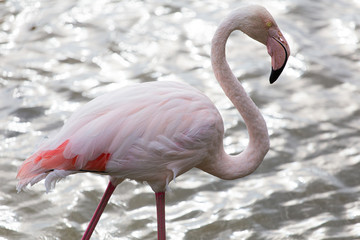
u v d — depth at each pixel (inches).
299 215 305.3
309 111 383.2
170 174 234.5
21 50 438.9
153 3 508.7
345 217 303.3
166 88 230.4
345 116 378.6
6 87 394.3
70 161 214.5
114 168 221.6
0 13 490.0
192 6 503.5
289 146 354.0
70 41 452.1
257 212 306.3
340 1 517.0
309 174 332.5
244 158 249.1
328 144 355.6
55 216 297.1
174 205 312.2
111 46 444.1
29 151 333.7
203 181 330.6
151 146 220.2
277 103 389.7
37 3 508.7
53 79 405.1
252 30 234.8
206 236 291.0
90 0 513.7
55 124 357.7
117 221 298.0
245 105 243.9
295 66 428.5
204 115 228.2
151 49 440.5
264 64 429.7
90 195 313.0
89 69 417.1
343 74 420.2
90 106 223.1
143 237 288.4
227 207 309.7
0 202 303.0
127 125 217.6
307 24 479.8
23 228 287.6
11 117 364.2
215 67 241.8
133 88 228.8
